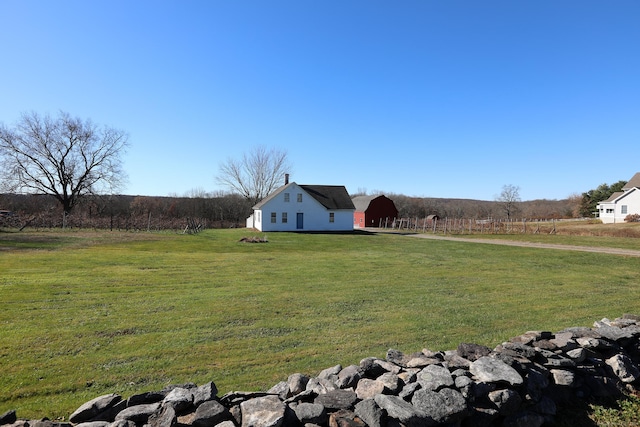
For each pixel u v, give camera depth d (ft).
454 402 9.77
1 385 14.37
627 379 13.23
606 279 40.93
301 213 132.67
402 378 11.14
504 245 79.05
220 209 180.14
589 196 223.30
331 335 21.09
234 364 16.96
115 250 57.98
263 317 24.36
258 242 82.23
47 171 133.18
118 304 26.53
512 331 22.18
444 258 58.29
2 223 97.96
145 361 17.06
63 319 22.74
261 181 190.60
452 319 24.56
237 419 9.16
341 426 9.03
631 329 15.28
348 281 37.29
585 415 11.71
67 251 54.44
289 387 11.67
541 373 12.12
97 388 14.42
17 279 33.24
